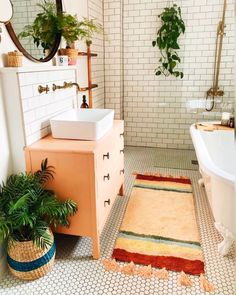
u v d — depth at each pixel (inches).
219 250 69.1
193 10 128.3
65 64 83.8
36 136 68.1
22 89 60.7
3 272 63.2
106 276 62.4
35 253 58.2
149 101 147.3
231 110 136.9
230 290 58.1
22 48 65.9
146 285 59.9
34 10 71.2
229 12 125.1
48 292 58.1
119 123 85.0
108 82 142.9
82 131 66.9
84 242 74.0
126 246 71.7
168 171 122.3
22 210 54.1
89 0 114.3
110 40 136.0
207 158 77.3
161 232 77.8
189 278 61.2
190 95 141.3
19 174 63.6
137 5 133.0
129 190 103.3
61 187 63.9
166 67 137.6
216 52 131.2
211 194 72.7
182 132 148.4
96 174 62.1
